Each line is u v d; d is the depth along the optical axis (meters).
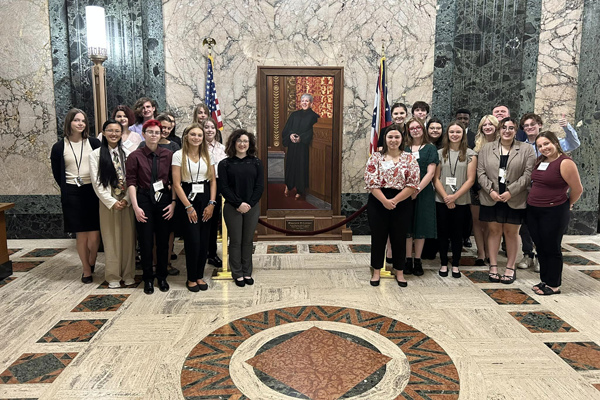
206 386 2.69
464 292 4.24
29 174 6.26
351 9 6.27
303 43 6.30
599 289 4.32
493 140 4.68
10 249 5.79
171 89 6.27
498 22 6.20
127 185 4.08
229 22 6.21
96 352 3.09
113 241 4.31
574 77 6.35
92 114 6.11
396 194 4.25
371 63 6.37
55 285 4.43
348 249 5.83
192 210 4.09
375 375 2.82
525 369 2.88
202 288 4.29
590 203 6.54
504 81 6.28
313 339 3.29
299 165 6.38
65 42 6.02
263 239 6.28
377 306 3.90
